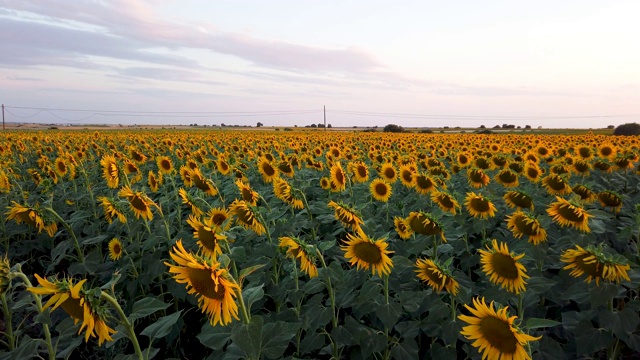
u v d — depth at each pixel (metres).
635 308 4.45
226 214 5.70
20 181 14.21
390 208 8.29
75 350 5.96
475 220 6.74
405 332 4.86
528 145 26.09
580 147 14.20
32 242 8.53
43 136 36.78
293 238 4.49
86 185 10.53
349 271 5.29
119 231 6.97
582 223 5.53
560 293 5.40
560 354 4.42
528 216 5.20
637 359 5.23
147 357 3.21
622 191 11.46
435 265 4.46
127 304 6.25
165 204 8.02
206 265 2.96
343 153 18.83
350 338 4.61
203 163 14.42
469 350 4.85
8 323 5.02
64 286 2.79
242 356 3.40
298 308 4.89
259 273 5.24
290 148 25.78
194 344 6.33
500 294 4.44
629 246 6.62
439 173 11.76
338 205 5.40
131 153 13.37
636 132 53.69
